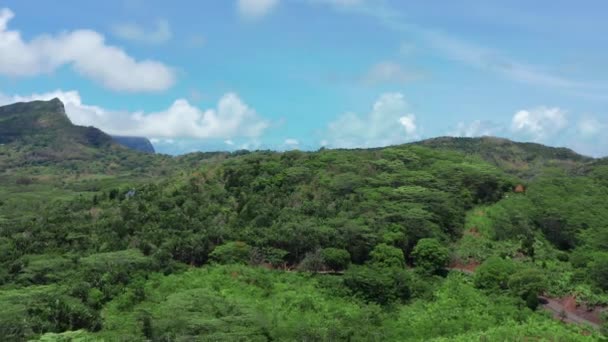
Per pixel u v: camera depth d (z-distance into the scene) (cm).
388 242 8288
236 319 5822
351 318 6356
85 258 7938
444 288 7494
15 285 7381
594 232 9425
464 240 9288
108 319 6297
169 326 5706
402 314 6719
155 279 7550
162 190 11188
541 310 6819
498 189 11231
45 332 5791
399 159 12294
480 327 6144
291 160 12200
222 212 9644
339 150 13888
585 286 7388
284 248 8338
